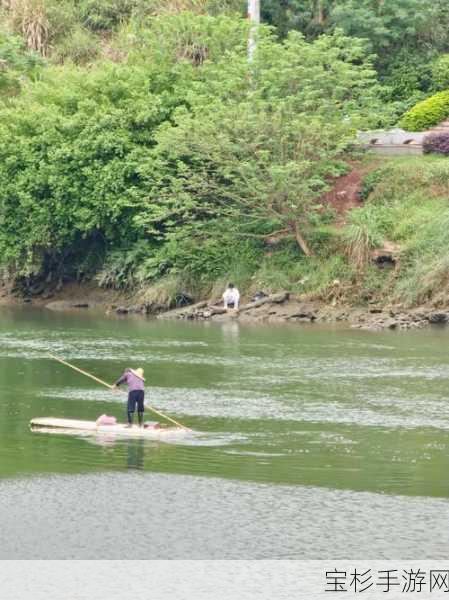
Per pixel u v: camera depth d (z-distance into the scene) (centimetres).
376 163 10088
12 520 3928
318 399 5841
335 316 9000
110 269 10431
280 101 9475
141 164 10000
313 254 9538
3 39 12419
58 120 10394
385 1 11988
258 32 10281
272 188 9356
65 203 10362
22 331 8669
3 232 10781
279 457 4681
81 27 12756
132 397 5191
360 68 10269
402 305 8850
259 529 3834
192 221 9862
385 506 4047
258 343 7819
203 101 9950
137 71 10544
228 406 5688
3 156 10675
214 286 9775
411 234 9256
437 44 12375
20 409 5688
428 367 6725
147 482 4331
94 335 8388
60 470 4500
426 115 10638
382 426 5228
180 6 12419
